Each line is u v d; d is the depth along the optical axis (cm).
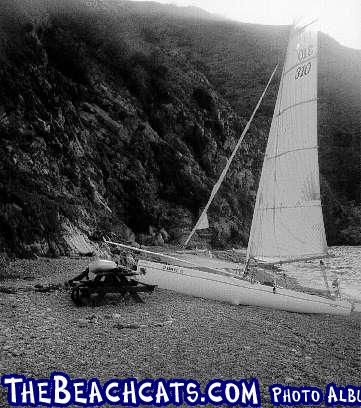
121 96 4859
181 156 5103
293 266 4072
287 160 1698
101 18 5281
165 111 5422
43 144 2912
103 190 3775
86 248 2394
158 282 1543
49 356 823
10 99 2919
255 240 1688
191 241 4631
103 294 1279
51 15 4434
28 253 1992
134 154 4544
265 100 9719
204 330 1076
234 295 1470
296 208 1673
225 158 6025
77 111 4075
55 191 2744
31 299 1282
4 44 3225
